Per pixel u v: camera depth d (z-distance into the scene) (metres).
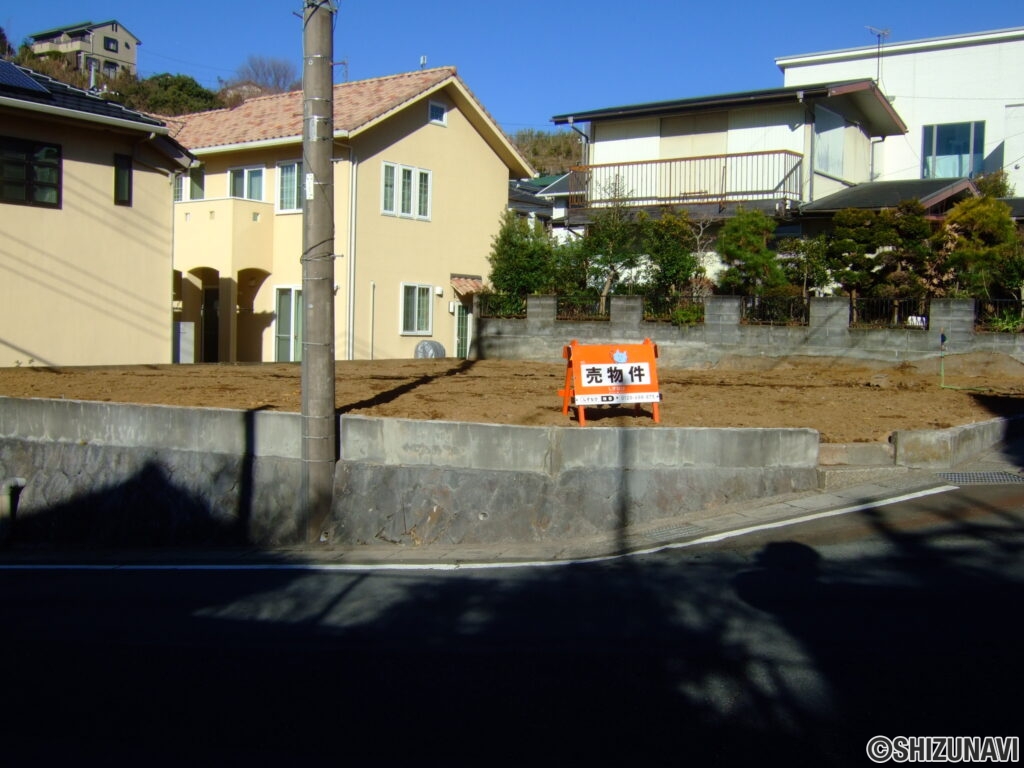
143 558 9.60
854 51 31.33
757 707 4.57
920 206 17.44
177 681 5.20
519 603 6.58
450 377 15.83
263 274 23.27
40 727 4.61
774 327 16.59
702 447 9.15
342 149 22.11
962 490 8.80
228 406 11.96
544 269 21.50
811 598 6.22
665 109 22.97
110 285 19.03
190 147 23.47
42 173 17.88
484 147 26.33
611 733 4.35
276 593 7.31
